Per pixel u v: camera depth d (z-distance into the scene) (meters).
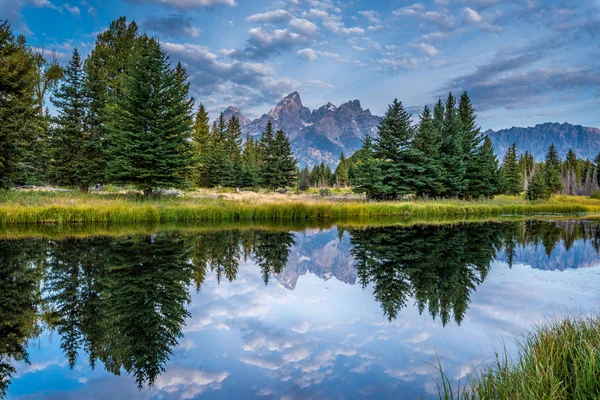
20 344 5.50
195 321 6.54
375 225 21.98
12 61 20.67
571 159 92.81
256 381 4.40
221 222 21.52
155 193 26.58
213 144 53.09
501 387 3.49
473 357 5.04
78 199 21.53
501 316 6.77
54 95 24.45
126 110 24.69
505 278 9.80
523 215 30.33
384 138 34.28
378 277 9.98
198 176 44.97
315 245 15.12
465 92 45.22
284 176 50.84
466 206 30.44
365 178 33.03
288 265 11.34
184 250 12.84
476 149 41.28
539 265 11.38
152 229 17.77
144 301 7.51
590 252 13.52
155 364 4.89
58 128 24.31
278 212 24.09
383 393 4.07
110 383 4.38
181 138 24.89
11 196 20.78
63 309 6.97
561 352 3.86
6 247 12.62
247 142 69.88
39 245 13.08
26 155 24.34
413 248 14.48
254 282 9.30
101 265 10.39
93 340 5.69
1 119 20.14
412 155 33.59
